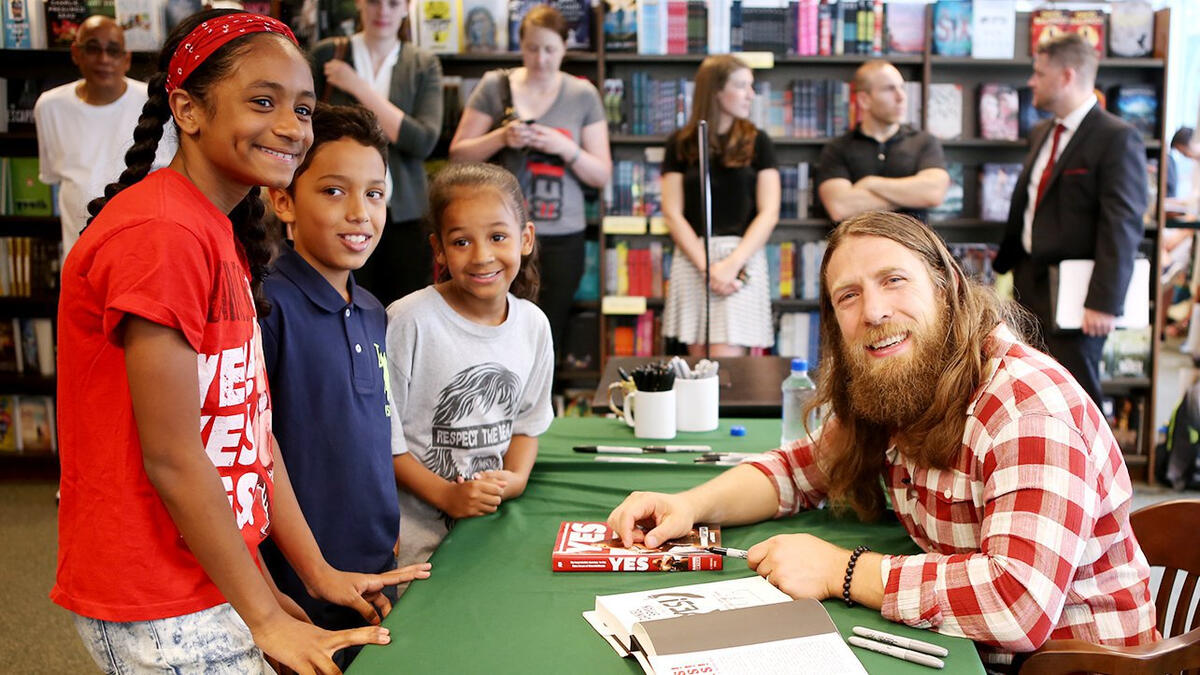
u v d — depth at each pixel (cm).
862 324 141
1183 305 449
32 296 470
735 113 421
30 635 291
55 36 459
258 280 142
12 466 480
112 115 417
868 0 455
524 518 166
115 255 107
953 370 136
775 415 250
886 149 431
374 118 165
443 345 184
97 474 113
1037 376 130
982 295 144
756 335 435
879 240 142
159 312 106
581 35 462
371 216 163
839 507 165
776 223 450
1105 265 386
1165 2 457
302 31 442
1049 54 391
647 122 462
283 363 156
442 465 189
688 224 436
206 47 116
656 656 107
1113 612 136
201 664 119
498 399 190
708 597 127
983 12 451
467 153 428
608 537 150
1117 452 137
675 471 193
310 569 145
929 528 142
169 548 117
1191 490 440
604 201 464
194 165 121
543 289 443
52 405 475
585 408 476
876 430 158
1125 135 384
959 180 470
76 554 117
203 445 117
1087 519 122
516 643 116
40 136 424
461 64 472
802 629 114
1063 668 122
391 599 176
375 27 419
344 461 161
